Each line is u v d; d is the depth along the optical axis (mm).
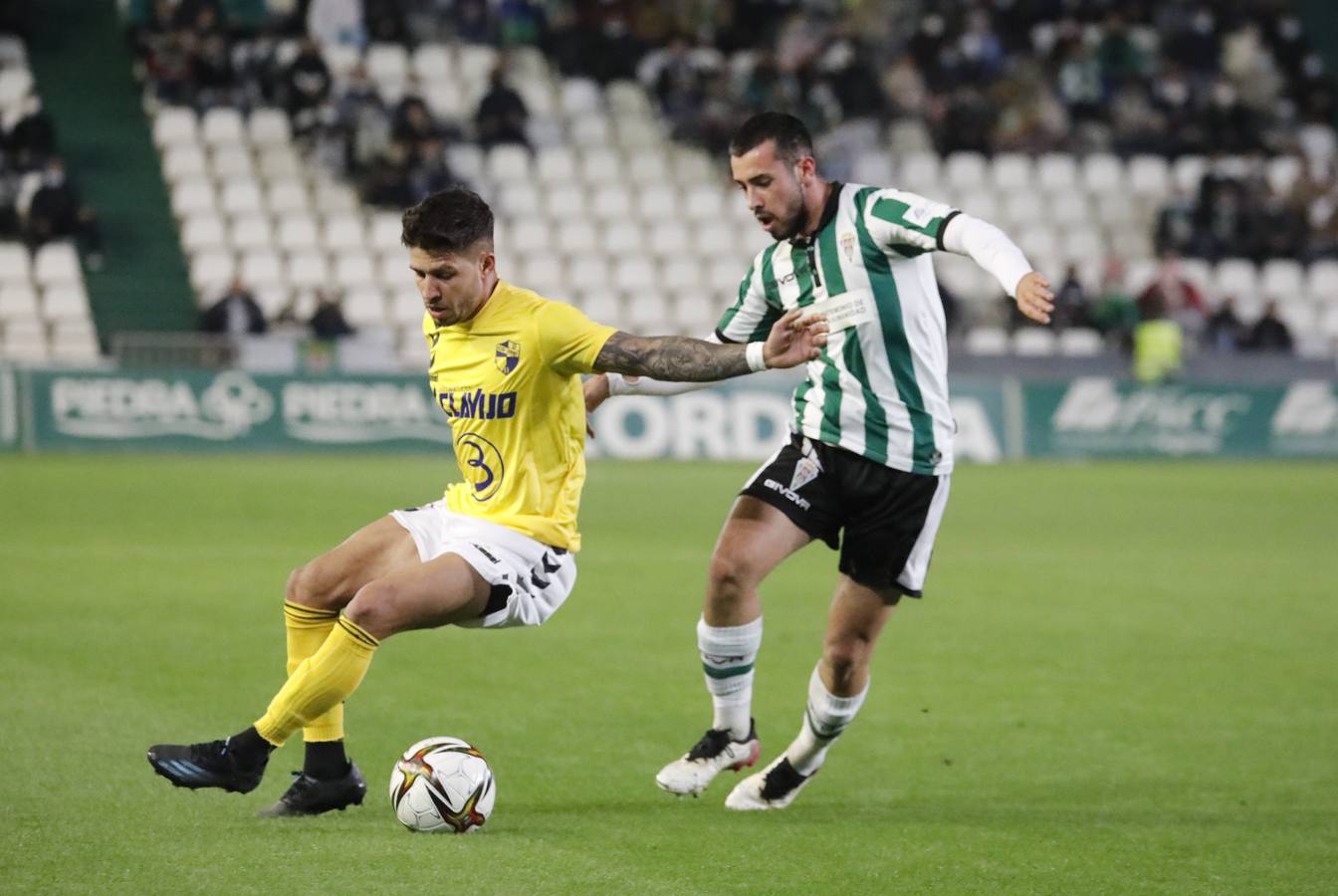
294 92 85562
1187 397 82750
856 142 94688
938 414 19906
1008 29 102125
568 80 94312
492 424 18203
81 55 89688
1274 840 18766
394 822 18469
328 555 18672
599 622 33656
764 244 90875
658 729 24344
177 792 19516
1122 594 39375
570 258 87250
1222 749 24016
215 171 84438
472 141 89750
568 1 95938
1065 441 81125
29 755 21156
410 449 73312
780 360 16875
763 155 19422
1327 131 102750
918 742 24203
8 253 77250
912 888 16469
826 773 22281
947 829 19094
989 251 17891
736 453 77000
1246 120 100312
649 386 20188
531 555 18312
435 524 18781
